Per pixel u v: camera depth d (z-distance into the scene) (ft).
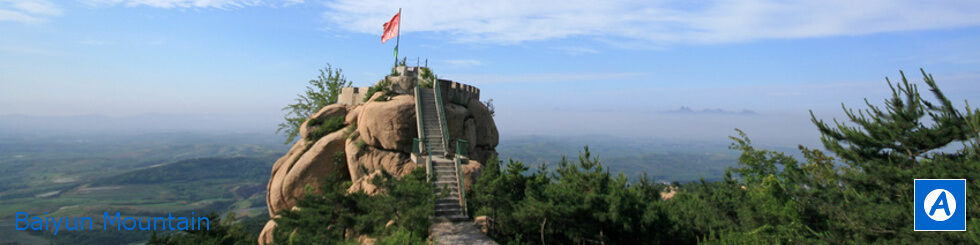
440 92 96.02
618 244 54.95
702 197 86.53
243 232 73.46
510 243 54.03
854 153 56.65
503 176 59.57
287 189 87.56
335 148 90.43
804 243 50.39
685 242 61.05
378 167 83.46
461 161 75.61
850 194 53.93
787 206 61.26
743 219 68.44
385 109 86.84
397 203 52.75
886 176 48.21
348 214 59.21
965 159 45.03
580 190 54.54
